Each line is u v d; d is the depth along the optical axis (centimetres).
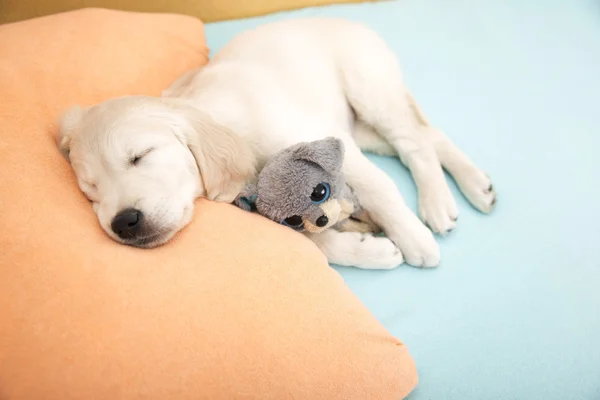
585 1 225
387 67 168
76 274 98
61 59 153
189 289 100
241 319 98
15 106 130
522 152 164
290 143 139
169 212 116
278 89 149
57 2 228
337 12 224
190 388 90
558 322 123
